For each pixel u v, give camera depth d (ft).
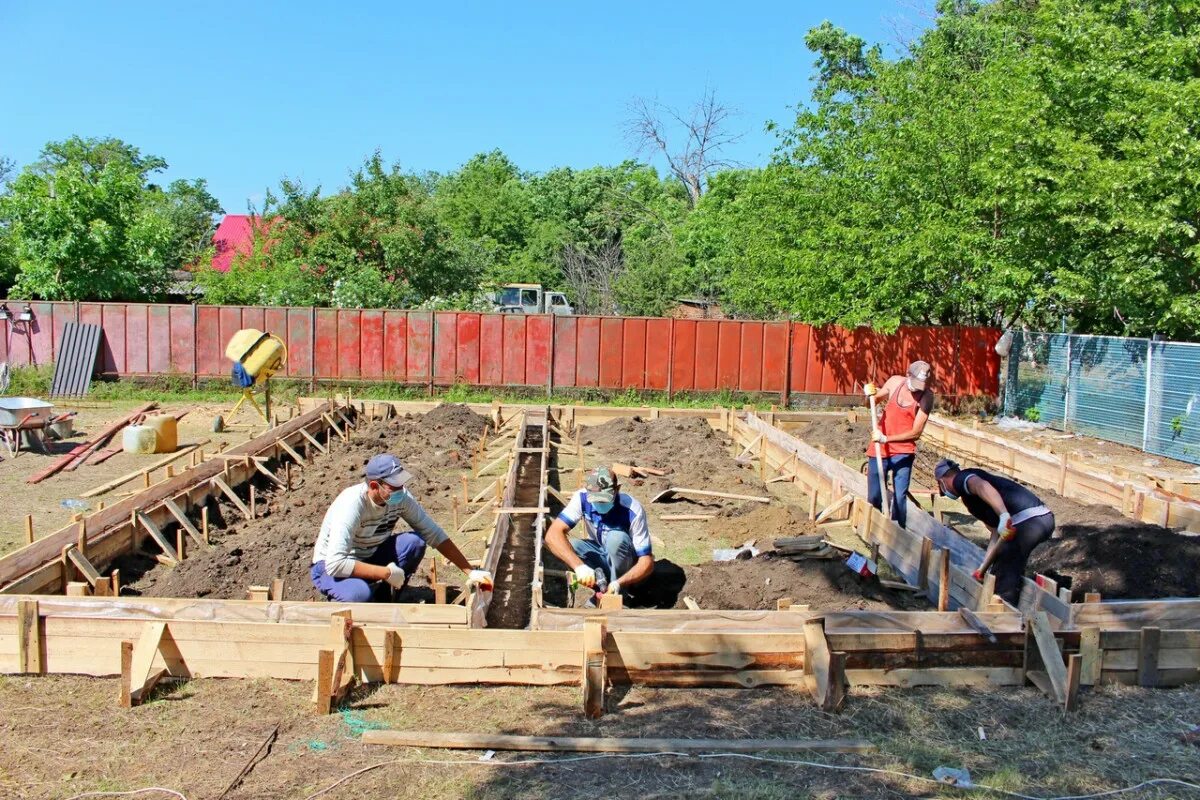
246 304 82.79
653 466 42.04
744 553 26.76
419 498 35.99
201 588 22.99
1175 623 19.38
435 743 15.55
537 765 14.99
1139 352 51.31
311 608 18.70
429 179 203.51
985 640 18.24
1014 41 77.87
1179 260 52.16
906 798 14.17
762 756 15.33
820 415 57.57
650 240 127.44
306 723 16.33
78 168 82.79
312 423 48.91
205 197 179.01
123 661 16.79
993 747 15.81
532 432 52.90
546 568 27.81
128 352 67.41
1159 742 16.02
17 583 21.17
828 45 112.06
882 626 18.57
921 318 71.72
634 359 68.74
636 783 14.47
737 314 98.17
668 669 17.89
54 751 15.25
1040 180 56.85
